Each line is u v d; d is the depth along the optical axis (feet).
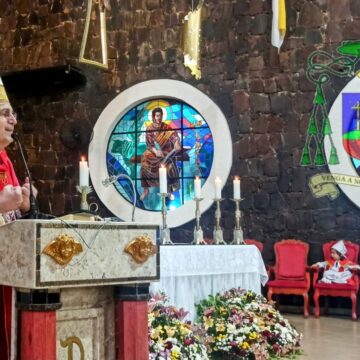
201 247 16.78
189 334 13.67
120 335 7.11
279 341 17.33
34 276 5.95
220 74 32.30
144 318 7.22
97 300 7.02
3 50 37.99
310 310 28.50
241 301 17.35
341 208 29.19
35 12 37.37
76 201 35.19
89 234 6.47
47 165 36.06
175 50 33.76
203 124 33.14
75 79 34.91
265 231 30.45
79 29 36.19
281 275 28.48
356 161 29.17
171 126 33.96
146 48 34.40
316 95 30.12
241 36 31.94
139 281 7.00
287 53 30.86
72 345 6.67
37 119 36.60
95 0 35.17
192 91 32.86
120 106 34.63
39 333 6.08
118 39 35.04
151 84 33.99
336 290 26.66
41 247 6.02
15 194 6.73
